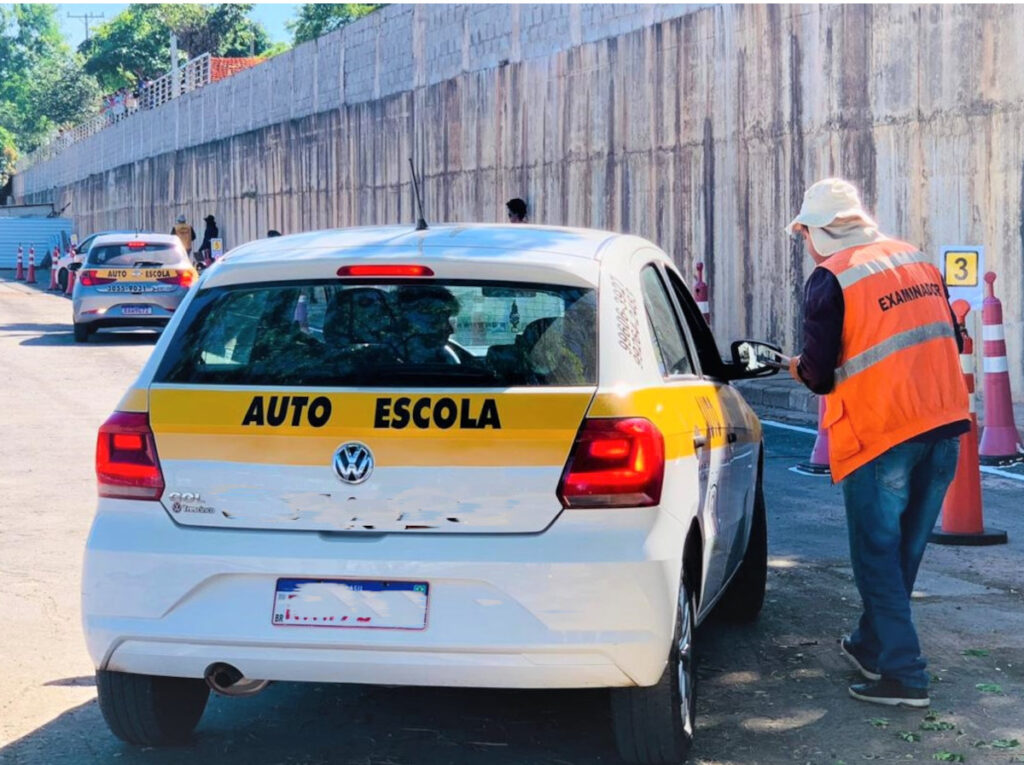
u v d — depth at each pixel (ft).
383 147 99.19
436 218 90.27
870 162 50.01
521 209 48.52
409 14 93.71
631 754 15.52
